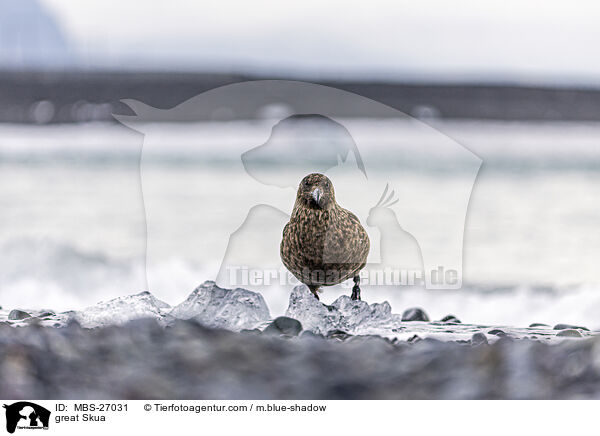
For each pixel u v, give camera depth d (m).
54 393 6.59
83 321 10.04
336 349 8.32
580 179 38.78
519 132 56.00
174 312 10.40
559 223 29.22
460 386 7.13
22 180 38.62
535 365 7.40
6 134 54.41
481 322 16.19
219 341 8.35
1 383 6.63
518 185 37.53
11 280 21.38
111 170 41.62
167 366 7.42
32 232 26.92
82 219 29.89
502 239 26.66
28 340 7.59
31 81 65.31
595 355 7.25
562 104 59.53
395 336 9.79
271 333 9.41
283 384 7.15
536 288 19.64
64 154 46.12
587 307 17.83
